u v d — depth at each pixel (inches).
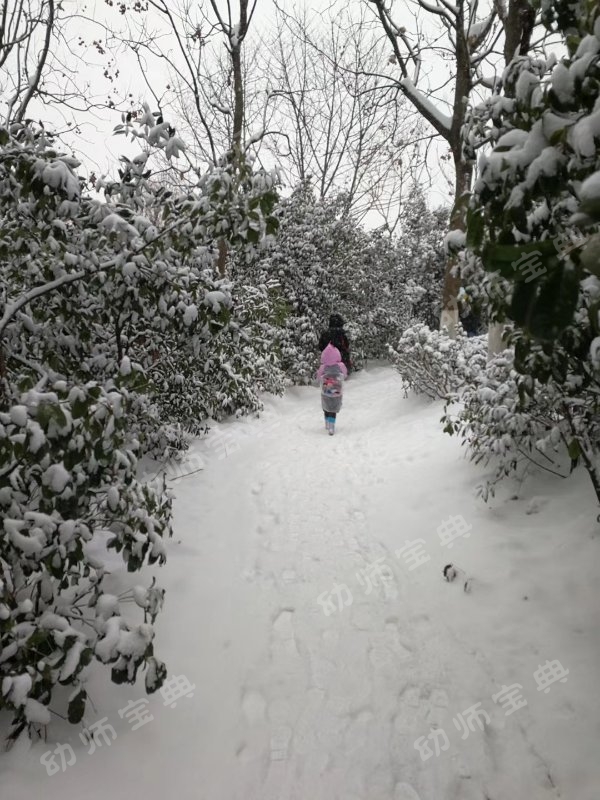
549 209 66.0
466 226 67.2
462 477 187.5
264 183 131.3
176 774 87.0
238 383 276.8
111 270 135.3
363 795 84.5
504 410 151.7
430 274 655.8
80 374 158.1
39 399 82.3
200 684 107.0
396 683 108.0
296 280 471.2
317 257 484.4
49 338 149.8
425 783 86.4
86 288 144.3
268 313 291.6
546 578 127.9
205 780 86.5
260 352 319.0
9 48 218.8
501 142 56.4
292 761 90.9
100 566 96.8
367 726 98.0
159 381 201.2
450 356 296.0
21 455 81.9
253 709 102.3
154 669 85.8
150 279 141.2
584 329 82.5
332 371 299.4
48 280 139.3
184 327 150.7
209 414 262.1
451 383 295.9
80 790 81.2
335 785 86.4
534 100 59.8
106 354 171.6
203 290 153.9
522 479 168.7
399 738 95.1
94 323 164.6
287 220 468.8
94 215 133.3
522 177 55.3
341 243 517.7
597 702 96.0
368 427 314.7
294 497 205.0
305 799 83.7
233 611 132.3
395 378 478.0
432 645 117.9
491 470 181.5
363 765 89.9
